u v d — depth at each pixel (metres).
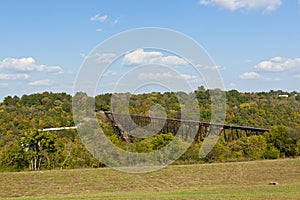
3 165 51.19
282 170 47.06
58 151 52.44
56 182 40.53
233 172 45.94
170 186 40.50
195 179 43.06
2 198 33.16
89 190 38.31
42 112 66.38
